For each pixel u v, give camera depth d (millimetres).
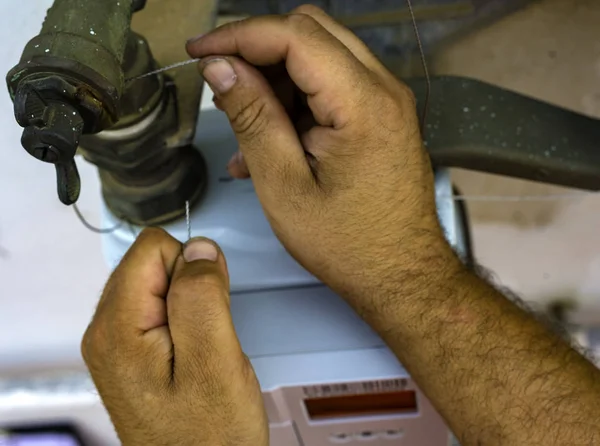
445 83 556
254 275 525
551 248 756
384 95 432
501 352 460
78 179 341
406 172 465
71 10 334
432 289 480
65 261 697
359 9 631
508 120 540
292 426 566
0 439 796
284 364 510
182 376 392
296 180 454
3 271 703
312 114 487
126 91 413
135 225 543
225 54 433
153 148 465
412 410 547
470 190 739
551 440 438
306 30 414
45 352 756
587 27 628
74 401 752
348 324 513
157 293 404
